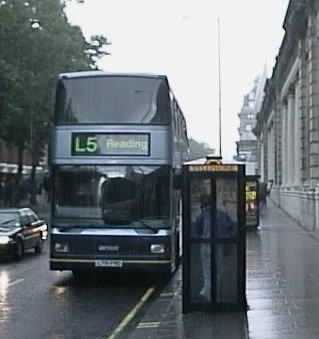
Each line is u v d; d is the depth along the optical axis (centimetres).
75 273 2436
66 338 1373
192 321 1476
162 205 2095
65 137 2116
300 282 2069
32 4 5366
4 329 1470
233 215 1587
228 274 1584
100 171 2105
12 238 3014
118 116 2108
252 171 6888
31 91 5303
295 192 5738
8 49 5044
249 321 1441
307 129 4884
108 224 2097
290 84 6512
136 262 2088
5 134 5866
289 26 5469
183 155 2741
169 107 2111
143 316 1623
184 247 1592
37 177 7894
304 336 1272
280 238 3969
